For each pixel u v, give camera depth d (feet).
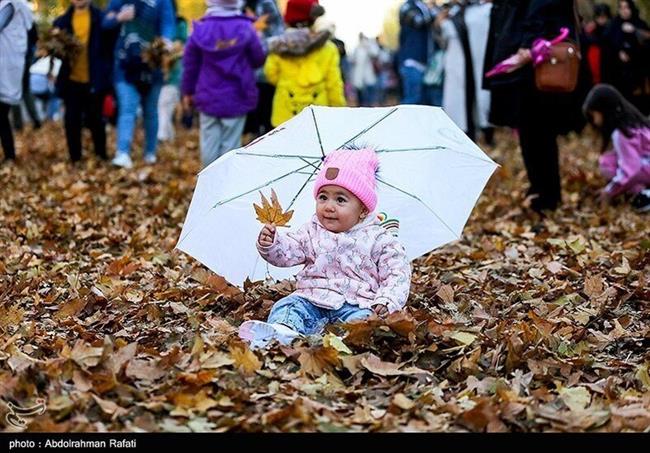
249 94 52.85
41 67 100.73
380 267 25.71
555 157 46.52
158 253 37.11
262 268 28.50
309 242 26.03
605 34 59.47
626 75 59.11
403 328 23.97
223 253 28.17
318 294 25.58
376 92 138.00
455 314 27.81
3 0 60.44
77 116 65.62
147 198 51.37
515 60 43.86
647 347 25.95
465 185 28.55
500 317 28.19
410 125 28.48
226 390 20.62
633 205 49.26
